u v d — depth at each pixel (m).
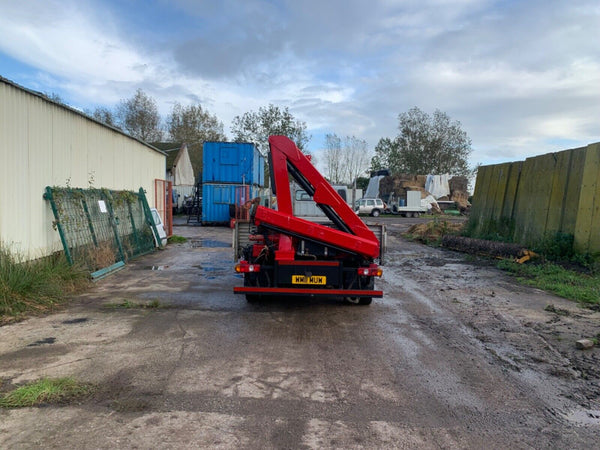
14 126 7.18
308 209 7.71
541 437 3.28
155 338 5.29
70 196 8.89
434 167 61.75
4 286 6.13
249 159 23.98
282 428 3.28
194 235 19.11
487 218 16.09
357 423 3.39
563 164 11.69
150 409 3.52
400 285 9.10
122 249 11.00
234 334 5.54
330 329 5.88
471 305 7.37
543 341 5.52
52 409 3.47
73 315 6.23
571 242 10.93
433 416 3.55
